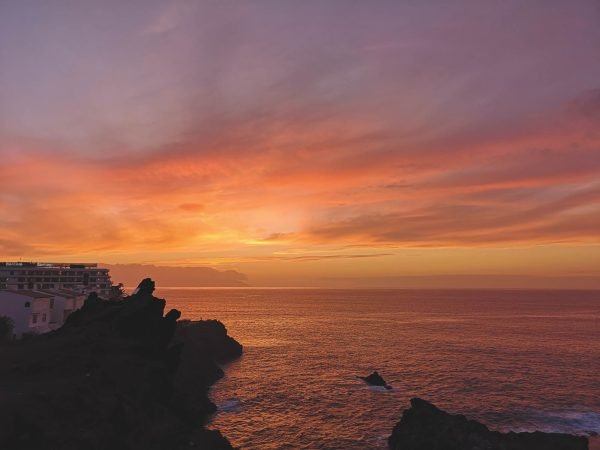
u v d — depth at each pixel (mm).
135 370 49500
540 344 132750
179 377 77500
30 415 33469
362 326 183875
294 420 63438
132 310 60562
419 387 81562
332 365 102125
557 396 75312
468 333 159625
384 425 61500
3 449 30734
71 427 34688
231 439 56219
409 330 169250
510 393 77312
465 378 88250
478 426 49781
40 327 85812
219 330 118438
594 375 90938
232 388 81312
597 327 180250
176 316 62844
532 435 49531
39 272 156625
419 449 49000
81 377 43031
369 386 82312
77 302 99375
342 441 55781
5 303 82375
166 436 42906
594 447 54844
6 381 41125
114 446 36469
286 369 97938
